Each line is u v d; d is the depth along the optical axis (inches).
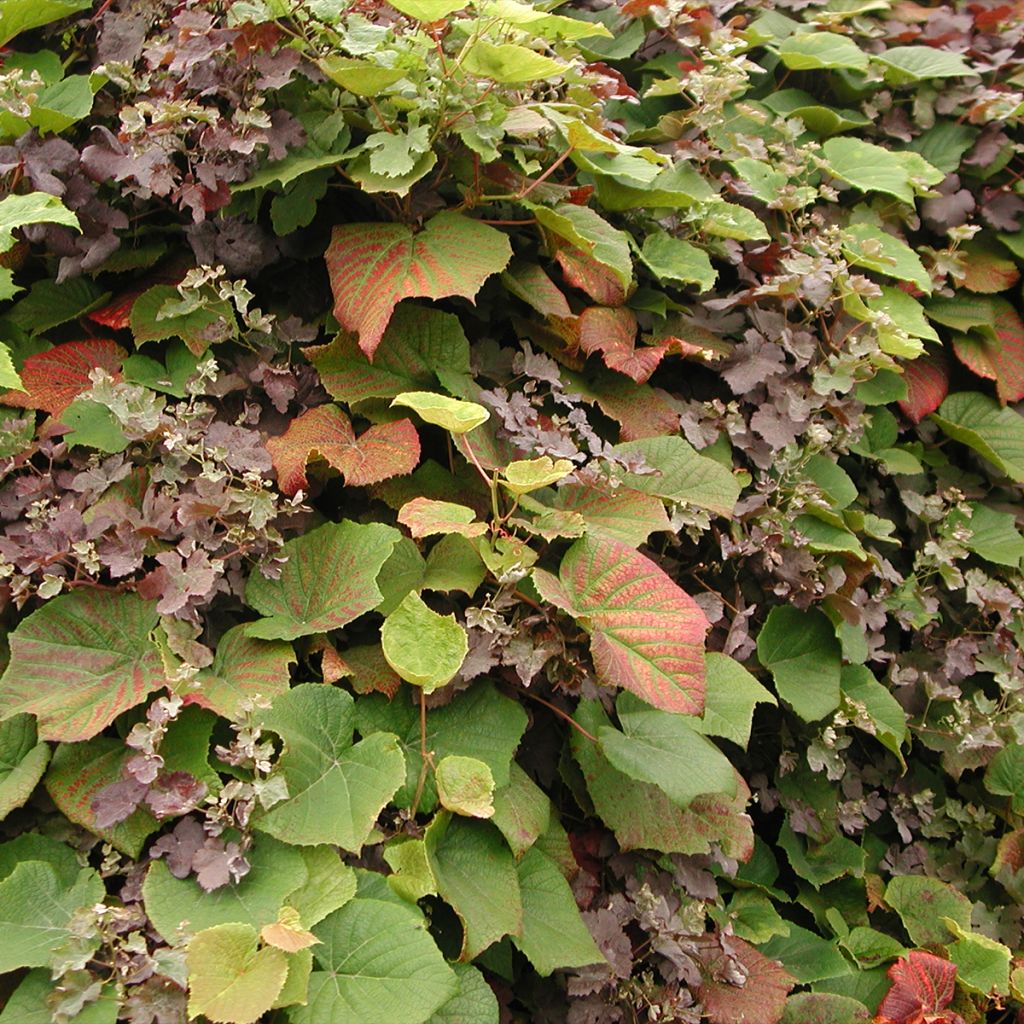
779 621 91.6
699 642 68.2
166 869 60.3
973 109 112.5
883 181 105.1
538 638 72.6
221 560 67.6
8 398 74.7
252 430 78.3
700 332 96.8
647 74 109.5
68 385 76.8
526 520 76.6
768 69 118.2
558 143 88.3
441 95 76.5
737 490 82.9
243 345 79.0
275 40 76.1
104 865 60.3
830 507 91.4
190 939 54.4
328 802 63.6
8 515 70.9
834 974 84.9
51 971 56.2
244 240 79.9
